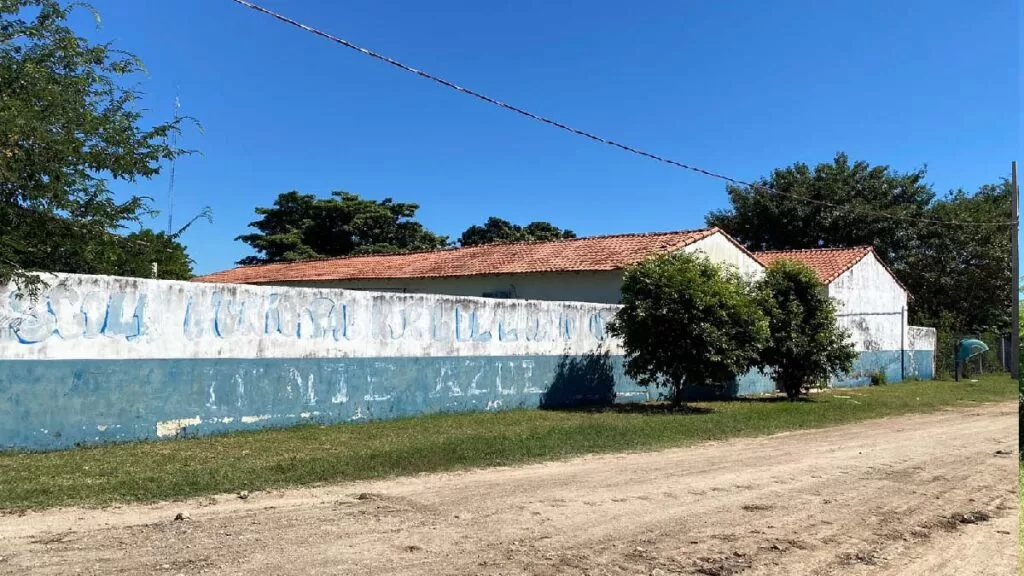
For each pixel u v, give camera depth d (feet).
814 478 29.60
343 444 34.68
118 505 22.59
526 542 19.77
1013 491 27.73
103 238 36.14
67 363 32.40
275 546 18.79
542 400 53.78
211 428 36.99
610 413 50.26
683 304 52.13
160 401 35.27
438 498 24.52
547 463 31.60
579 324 56.80
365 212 153.38
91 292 33.14
